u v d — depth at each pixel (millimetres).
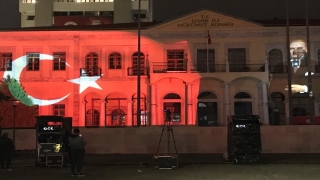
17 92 39406
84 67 40531
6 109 34500
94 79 40094
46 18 79750
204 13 40094
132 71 40125
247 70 39031
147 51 40156
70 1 80375
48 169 17203
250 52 39688
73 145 14805
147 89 39594
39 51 40719
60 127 18328
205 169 16766
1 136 17156
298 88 39219
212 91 38750
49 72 40406
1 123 34031
